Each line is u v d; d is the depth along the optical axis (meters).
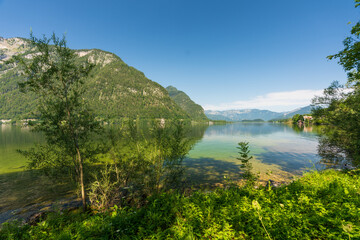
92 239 3.69
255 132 80.50
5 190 12.95
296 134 64.19
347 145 12.70
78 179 9.02
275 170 18.03
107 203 8.59
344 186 5.63
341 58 7.68
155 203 5.63
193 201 5.45
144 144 9.75
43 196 11.91
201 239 3.42
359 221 3.30
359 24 6.46
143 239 3.69
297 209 4.05
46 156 8.23
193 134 70.06
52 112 7.65
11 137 53.34
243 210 4.27
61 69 7.33
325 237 3.07
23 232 4.66
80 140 8.67
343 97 11.62
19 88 7.06
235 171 18.05
